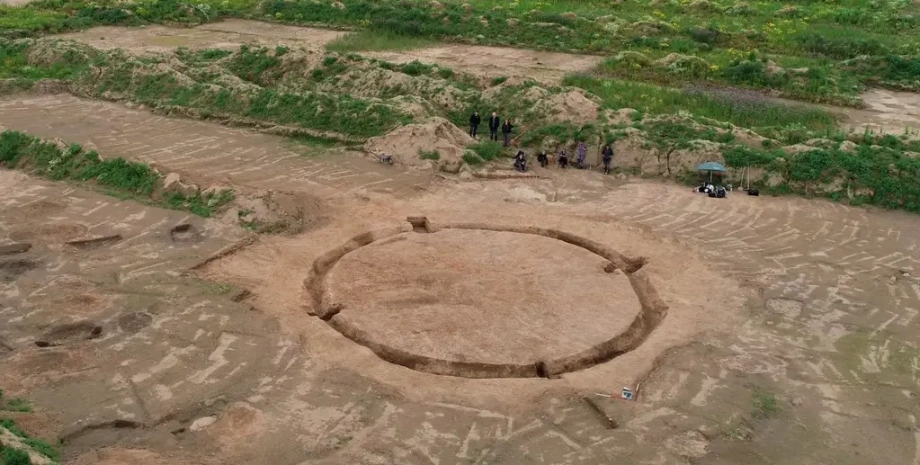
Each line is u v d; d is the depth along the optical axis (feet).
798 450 42.47
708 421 44.45
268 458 40.29
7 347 49.57
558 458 40.98
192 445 41.32
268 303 55.88
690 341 52.70
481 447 41.60
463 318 54.65
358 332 52.90
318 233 67.97
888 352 52.06
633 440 42.52
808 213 75.46
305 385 46.62
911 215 75.36
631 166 85.46
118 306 54.70
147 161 81.15
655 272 62.69
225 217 69.36
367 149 87.20
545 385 47.16
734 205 76.95
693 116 94.22
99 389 45.60
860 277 62.64
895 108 109.19
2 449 37.17
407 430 42.83
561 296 58.18
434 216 72.23
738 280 61.67
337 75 109.19
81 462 39.32
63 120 96.84
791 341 53.16
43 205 71.26
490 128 91.66
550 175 84.12
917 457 42.11
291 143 90.68
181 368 47.88
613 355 52.65
